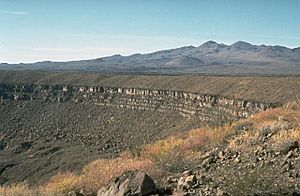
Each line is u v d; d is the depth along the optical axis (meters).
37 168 81.19
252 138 15.17
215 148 15.37
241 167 12.01
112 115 156.75
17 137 154.50
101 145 124.25
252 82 114.00
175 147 17.41
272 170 10.97
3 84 190.00
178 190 10.36
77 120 163.00
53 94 183.62
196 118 122.06
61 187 14.20
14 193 11.33
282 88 98.81
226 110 109.12
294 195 9.01
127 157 18.56
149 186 10.42
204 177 11.07
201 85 133.88
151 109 145.50
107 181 12.72
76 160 78.50
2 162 92.88
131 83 165.25
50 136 151.38
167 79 156.62
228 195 9.37
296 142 13.04
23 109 180.25
